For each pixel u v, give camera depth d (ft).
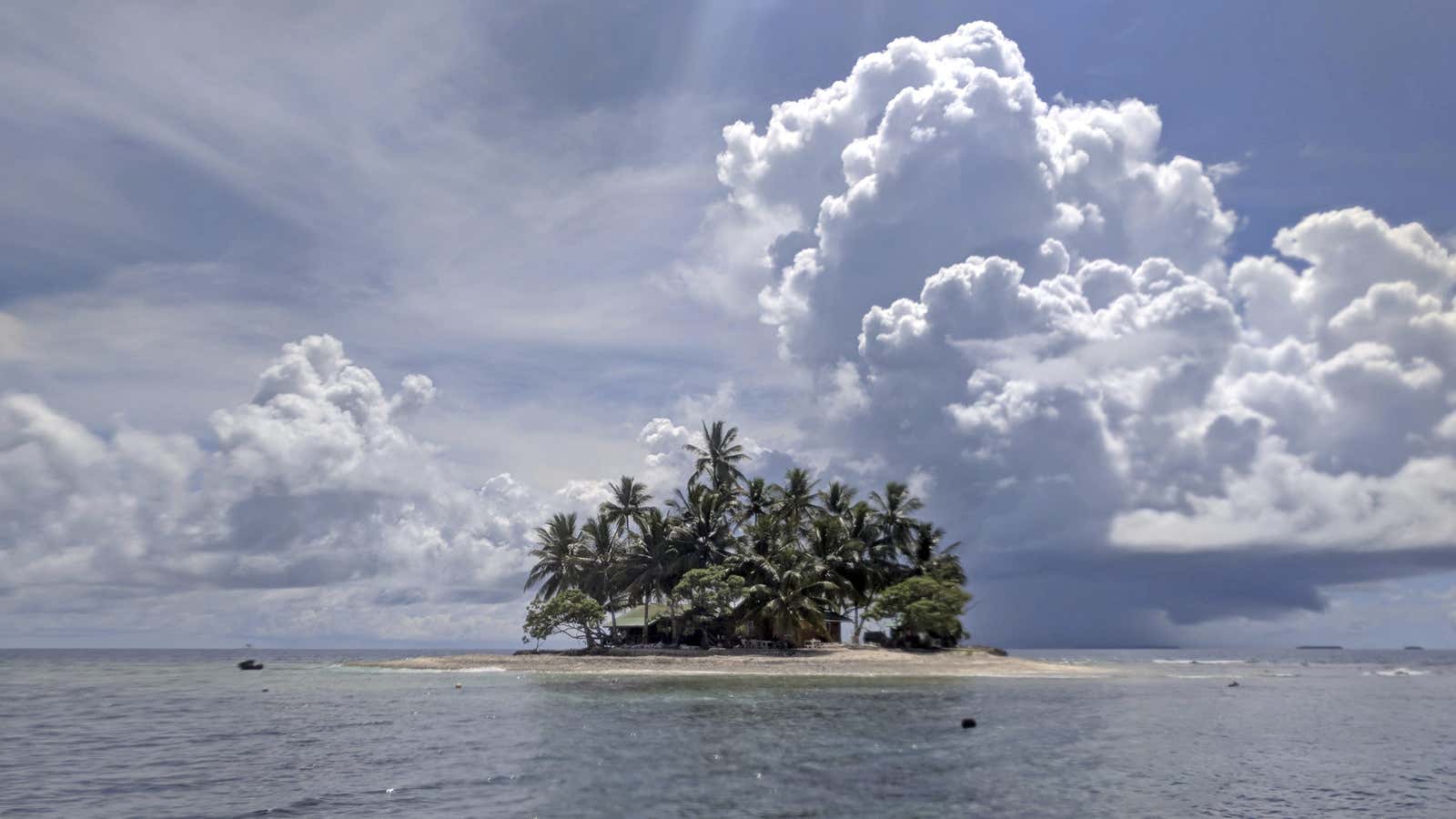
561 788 94.53
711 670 255.29
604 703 175.83
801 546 311.06
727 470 341.21
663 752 116.78
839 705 169.68
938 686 213.05
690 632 304.50
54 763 114.42
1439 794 97.19
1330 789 99.40
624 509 328.49
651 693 194.80
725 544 305.53
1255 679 321.11
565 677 245.24
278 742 132.16
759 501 333.21
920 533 346.33
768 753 116.06
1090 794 93.50
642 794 91.71
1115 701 193.47
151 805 88.58
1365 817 85.76
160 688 260.83
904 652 298.76
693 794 91.66
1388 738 143.64
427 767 107.76
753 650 289.12
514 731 138.21
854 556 318.04
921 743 124.16
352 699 202.69
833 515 335.88
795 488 339.16
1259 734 144.46
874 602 312.50
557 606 288.71
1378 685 295.28
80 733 146.51
